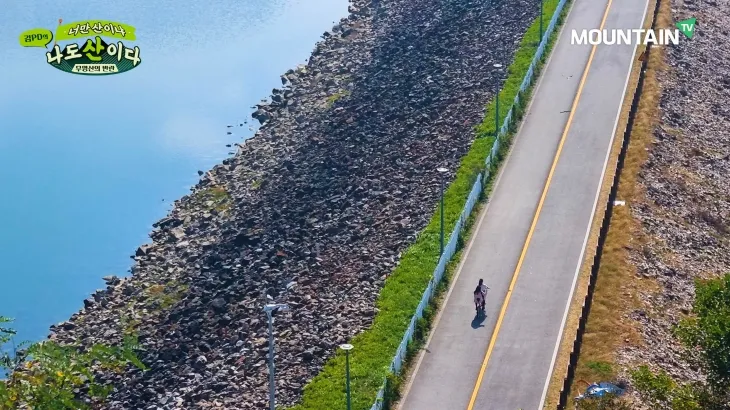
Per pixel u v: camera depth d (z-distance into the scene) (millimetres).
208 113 121750
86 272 87688
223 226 87625
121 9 164500
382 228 79688
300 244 80750
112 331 74938
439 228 76500
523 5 119250
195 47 147625
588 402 52000
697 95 98562
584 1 118438
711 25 113688
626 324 62625
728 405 46750
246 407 60094
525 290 67875
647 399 51438
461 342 62781
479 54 108688
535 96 97250
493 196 80438
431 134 93625
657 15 112875
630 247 71688
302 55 141375
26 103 129000
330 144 97500
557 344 61969
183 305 75625
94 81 136000
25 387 30484
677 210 79125
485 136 90000
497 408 56688
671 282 69188
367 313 67562
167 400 63125
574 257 71500
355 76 112562
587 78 100250
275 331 68000
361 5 136750
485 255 72375
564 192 80438
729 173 87312
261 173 96688
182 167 107750
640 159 84062
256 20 158500
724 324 46812
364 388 59500
